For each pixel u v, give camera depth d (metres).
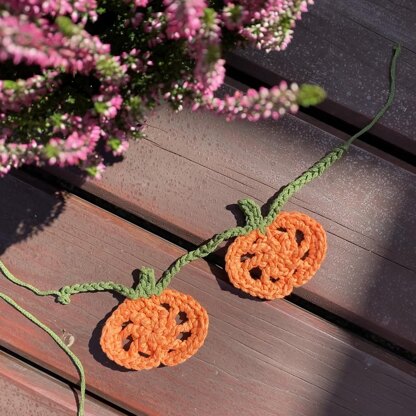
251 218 0.64
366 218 0.65
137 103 0.55
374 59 0.65
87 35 0.51
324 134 0.65
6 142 0.56
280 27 0.56
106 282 0.64
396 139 0.65
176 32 0.54
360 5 0.65
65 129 0.56
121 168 0.64
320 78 0.64
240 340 0.65
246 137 0.65
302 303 0.67
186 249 0.67
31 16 0.51
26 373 0.65
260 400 0.65
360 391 0.65
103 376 0.65
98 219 0.65
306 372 0.65
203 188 0.65
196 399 0.65
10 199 0.65
